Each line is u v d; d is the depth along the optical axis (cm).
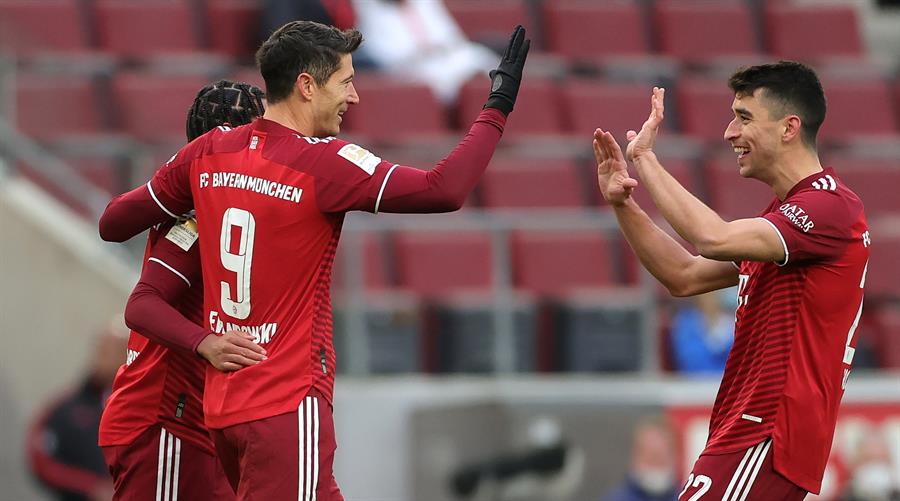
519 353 3041
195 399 1594
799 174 1560
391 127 3647
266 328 1446
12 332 2966
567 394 3008
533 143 3634
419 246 3038
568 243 3138
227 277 1455
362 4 3925
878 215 3747
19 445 2955
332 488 1470
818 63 4441
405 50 3912
